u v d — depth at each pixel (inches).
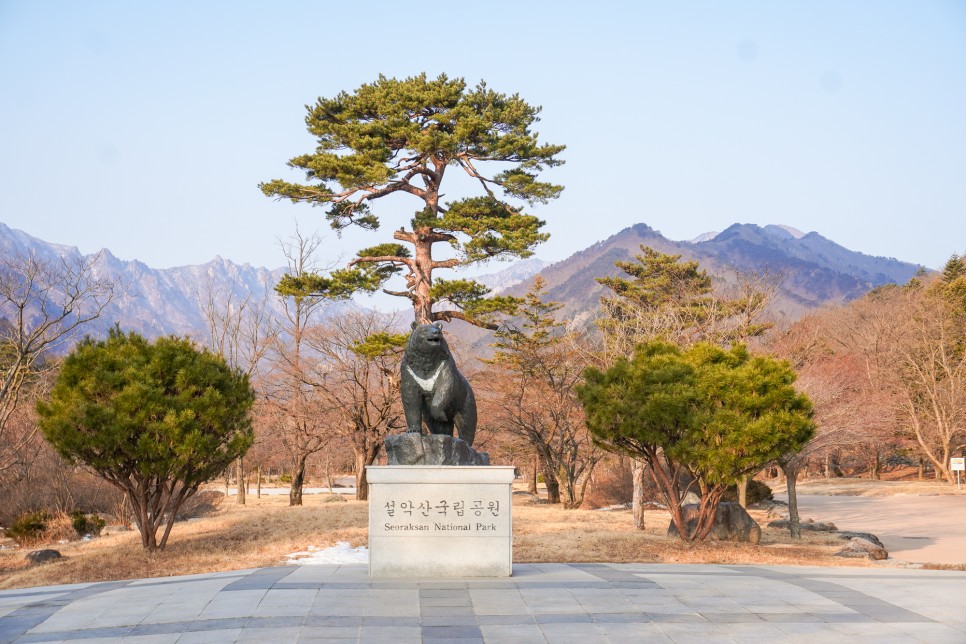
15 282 1095.0
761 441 792.9
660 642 354.9
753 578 510.9
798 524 1029.8
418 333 515.8
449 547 495.5
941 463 2108.8
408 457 512.1
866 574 549.6
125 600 438.9
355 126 1237.7
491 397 1510.8
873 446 2041.1
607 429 851.4
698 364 919.0
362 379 1483.8
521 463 1775.3
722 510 961.5
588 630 372.5
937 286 2471.7
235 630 366.6
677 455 823.1
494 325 1373.0
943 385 1996.8
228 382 844.6
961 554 965.2
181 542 876.0
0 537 1071.0
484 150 1275.8
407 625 376.5
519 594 444.1
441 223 1275.8
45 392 1289.4
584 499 1544.0
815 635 367.9
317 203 1285.7
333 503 1396.4
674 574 529.3
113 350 829.2
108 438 762.2
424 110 1293.1
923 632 373.1
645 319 1307.8
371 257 1353.3
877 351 2015.3
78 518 1042.1
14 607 431.8
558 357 1422.2
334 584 469.7
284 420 1461.6
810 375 1350.9
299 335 1473.9
